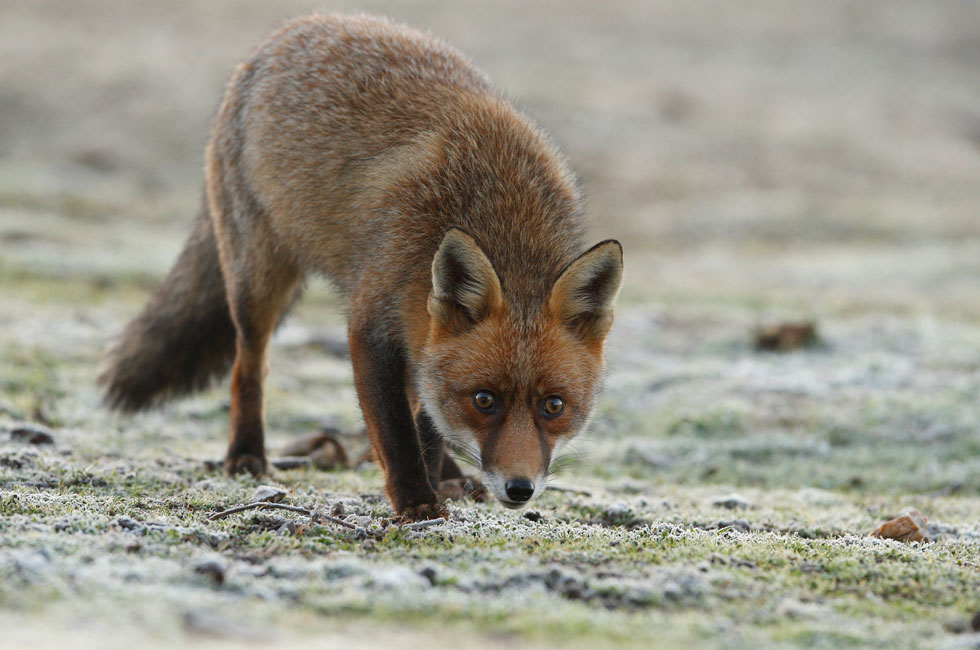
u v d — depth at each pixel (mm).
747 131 57531
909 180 51188
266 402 16203
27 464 10414
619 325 22672
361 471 12477
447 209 9305
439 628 5863
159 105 52188
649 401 17328
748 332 21672
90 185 40500
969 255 32531
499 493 8102
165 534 7664
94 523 7797
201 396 15938
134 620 5523
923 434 15070
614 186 46469
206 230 12844
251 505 8727
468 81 10781
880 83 76312
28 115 49281
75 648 5012
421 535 8227
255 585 6445
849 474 13539
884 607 6844
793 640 6070
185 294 12953
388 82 10430
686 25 85438
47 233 29109
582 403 8812
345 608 6109
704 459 14367
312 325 22609
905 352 19781
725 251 37219
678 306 25359
